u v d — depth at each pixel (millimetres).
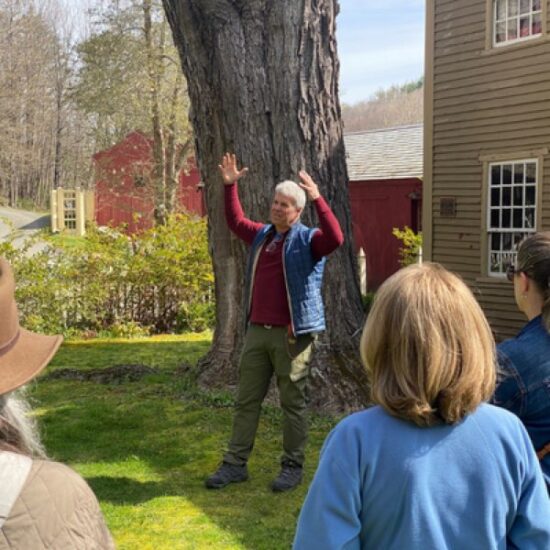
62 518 1096
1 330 1199
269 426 5512
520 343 2070
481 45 11031
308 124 5887
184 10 5984
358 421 1504
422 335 1449
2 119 41406
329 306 6000
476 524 1419
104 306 10766
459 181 11562
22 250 10477
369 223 18203
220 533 3760
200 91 6098
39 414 6066
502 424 1513
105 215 29078
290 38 5805
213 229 6348
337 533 1422
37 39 43219
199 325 11102
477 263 11375
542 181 10344
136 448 5184
